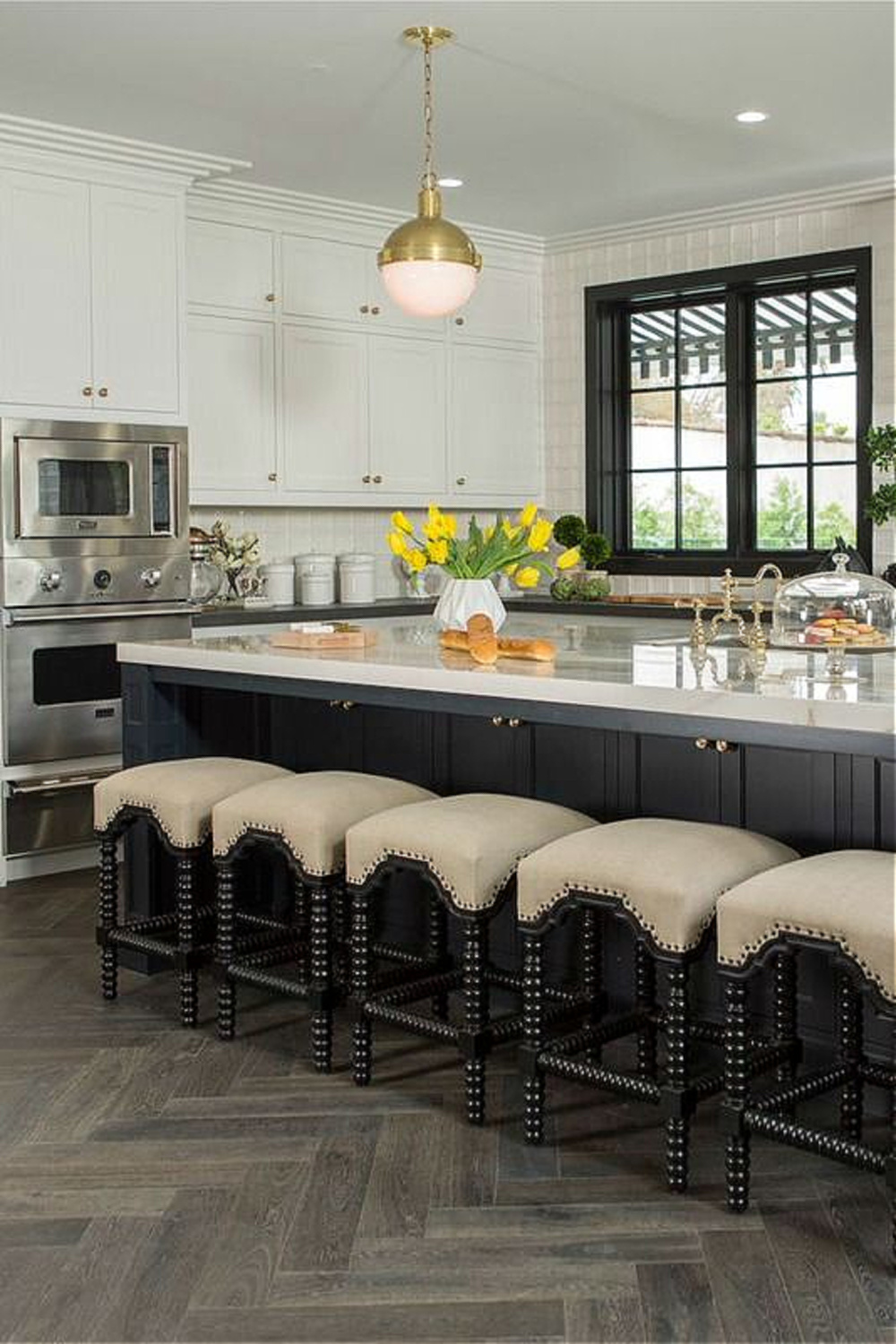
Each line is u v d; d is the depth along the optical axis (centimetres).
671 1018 277
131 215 545
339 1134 304
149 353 553
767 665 347
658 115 509
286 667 377
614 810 357
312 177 589
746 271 664
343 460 656
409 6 407
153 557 555
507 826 315
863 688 299
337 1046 358
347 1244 257
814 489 672
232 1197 275
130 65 453
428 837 312
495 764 383
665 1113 277
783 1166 287
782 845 303
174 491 561
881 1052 310
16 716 521
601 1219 265
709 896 277
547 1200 273
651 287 699
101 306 538
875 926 246
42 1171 288
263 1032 369
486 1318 233
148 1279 246
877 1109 310
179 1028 373
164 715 427
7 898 507
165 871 433
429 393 691
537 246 725
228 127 520
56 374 526
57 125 512
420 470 689
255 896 447
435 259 417
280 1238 259
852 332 652
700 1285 242
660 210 660
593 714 316
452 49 441
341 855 341
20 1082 335
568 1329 229
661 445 724
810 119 517
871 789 308
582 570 722
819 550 671
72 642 534
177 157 546
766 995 326
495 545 414
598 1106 320
